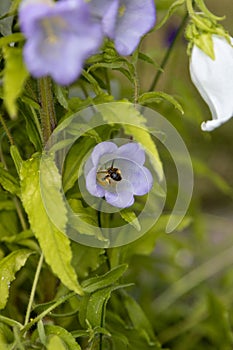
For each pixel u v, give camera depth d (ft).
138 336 2.68
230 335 3.18
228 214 4.76
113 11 2.02
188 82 4.07
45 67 1.87
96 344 2.48
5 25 2.27
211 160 4.92
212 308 3.18
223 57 2.25
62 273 2.14
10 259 2.41
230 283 3.56
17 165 2.31
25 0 1.90
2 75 2.24
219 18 2.22
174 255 3.34
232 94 2.28
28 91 2.31
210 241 4.06
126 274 3.08
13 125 2.51
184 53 3.92
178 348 3.33
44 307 2.39
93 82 2.30
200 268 3.43
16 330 2.30
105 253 2.56
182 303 3.54
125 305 2.70
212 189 4.87
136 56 2.29
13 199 2.56
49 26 1.87
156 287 3.55
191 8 2.24
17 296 2.81
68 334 2.31
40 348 2.33
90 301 2.38
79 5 1.84
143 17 2.12
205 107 4.01
